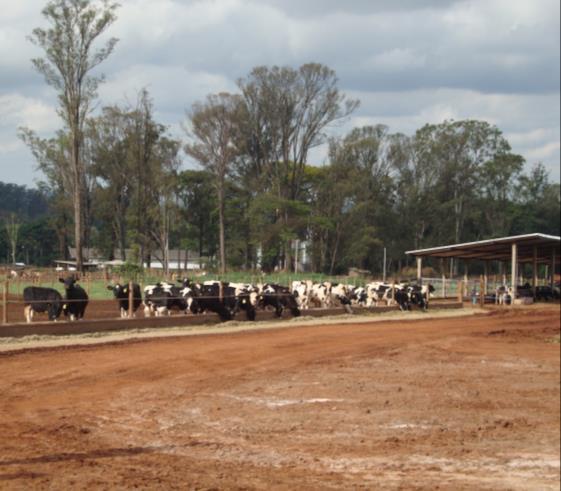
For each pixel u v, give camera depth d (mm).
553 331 40188
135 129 79125
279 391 21688
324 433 18031
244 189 90062
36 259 99625
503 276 73875
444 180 99875
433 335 36156
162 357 24328
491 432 19594
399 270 100250
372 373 25594
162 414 17719
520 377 27000
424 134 100688
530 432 19828
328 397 21609
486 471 16109
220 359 25188
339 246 88375
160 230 90000
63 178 79125
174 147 83562
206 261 90500
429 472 15523
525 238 56312
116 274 57125
